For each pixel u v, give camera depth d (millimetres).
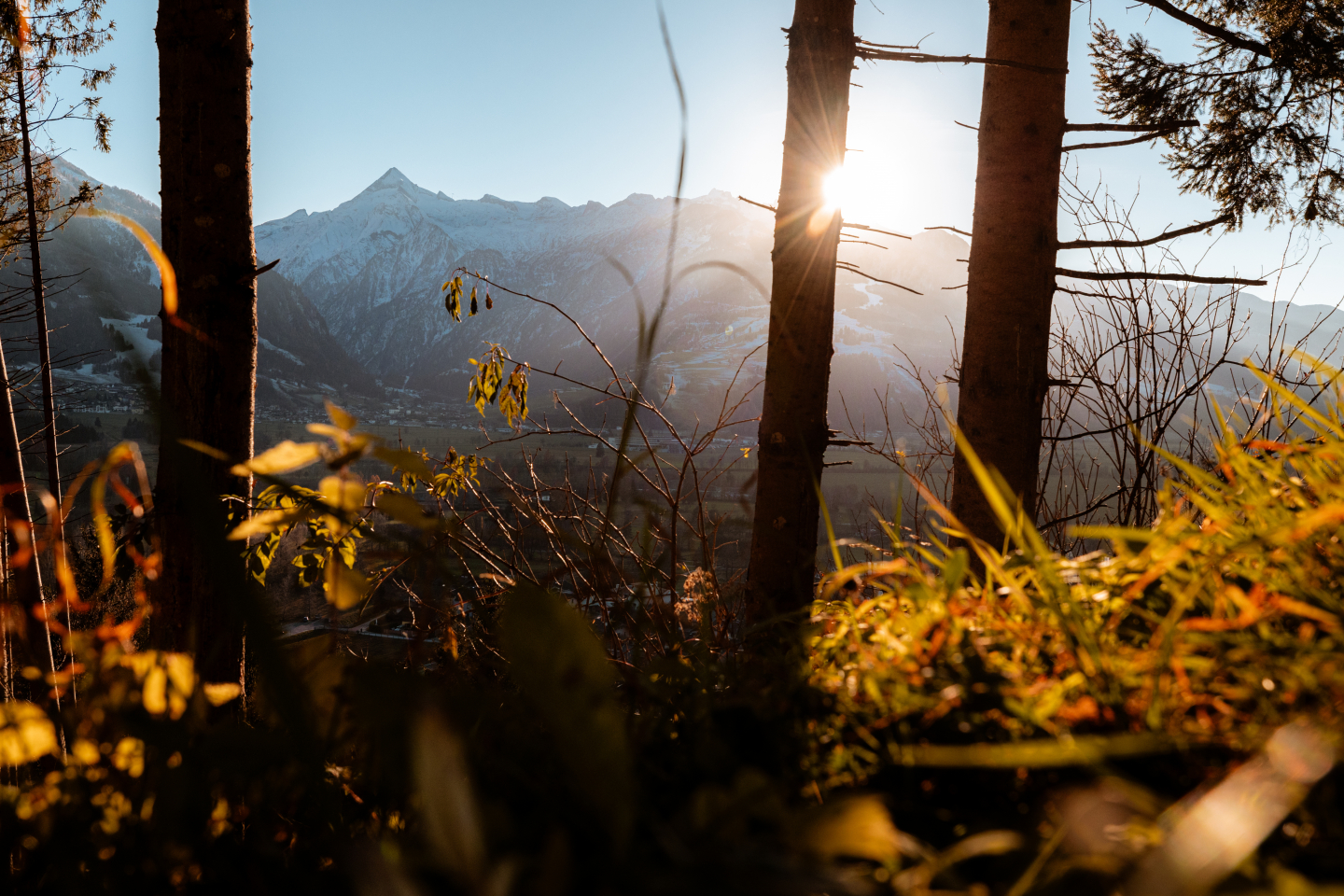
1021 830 669
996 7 4359
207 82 4094
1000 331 4191
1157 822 562
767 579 3299
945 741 772
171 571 3057
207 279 4020
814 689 886
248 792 720
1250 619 776
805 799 767
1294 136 5867
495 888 433
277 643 596
